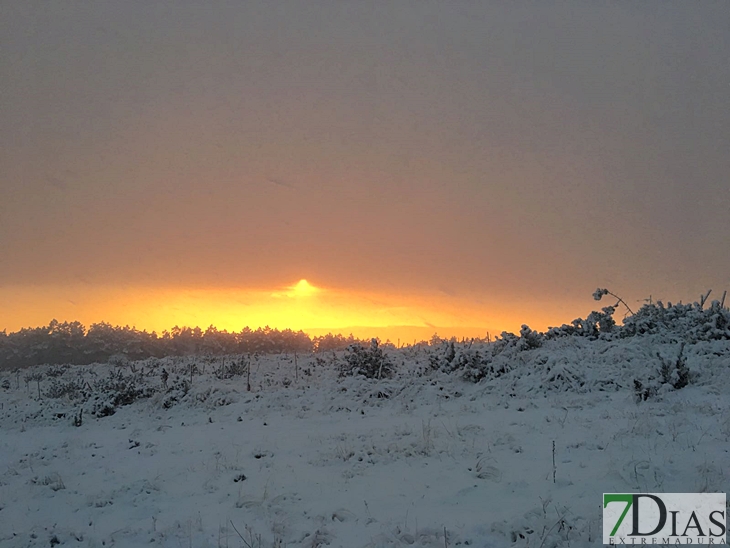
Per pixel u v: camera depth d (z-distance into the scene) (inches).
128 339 1381.6
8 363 1295.5
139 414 740.7
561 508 329.7
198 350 1390.3
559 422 519.8
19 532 366.6
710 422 471.8
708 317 763.4
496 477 394.0
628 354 704.4
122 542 337.4
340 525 341.1
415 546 299.1
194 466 485.4
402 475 420.2
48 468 512.4
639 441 438.0
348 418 636.7
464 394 707.4
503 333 853.2
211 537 335.6
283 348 1437.0
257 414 685.9
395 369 853.2
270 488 414.0
